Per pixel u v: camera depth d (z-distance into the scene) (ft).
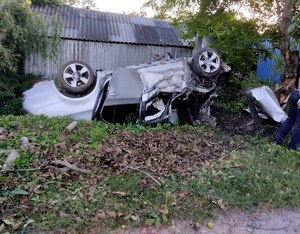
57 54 29.27
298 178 10.30
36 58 30.86
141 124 18.12
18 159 10.59
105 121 18.42
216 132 17.66
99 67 33.73
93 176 9.92
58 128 15.56
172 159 11.84
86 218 7.64
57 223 7.41
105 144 13.12
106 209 8.07
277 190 9.39
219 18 23.73
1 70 23.98
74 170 10.18
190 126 17.93
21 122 16.20
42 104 19.43
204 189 9.25
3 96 22.31
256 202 8.89
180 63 19.36
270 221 8.18
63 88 19.54
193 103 19.49
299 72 14.19
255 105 17.71
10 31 23.27
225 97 24.93
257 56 25.89
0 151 11.29
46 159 11.03
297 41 22.03
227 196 8.96
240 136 16.57
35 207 7.95
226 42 24.13
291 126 14.24
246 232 7.68
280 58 25.32
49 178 9.65
